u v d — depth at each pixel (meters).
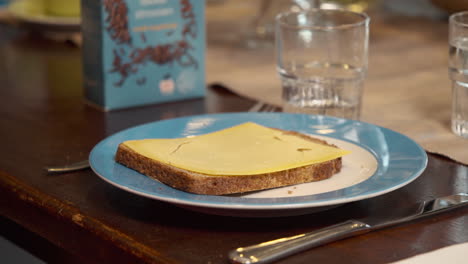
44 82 0.96
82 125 0.80
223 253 0.56
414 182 0.66
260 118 0.73
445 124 0.78
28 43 1.17
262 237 0.57
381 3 1.40
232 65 1.01
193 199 0.56
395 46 1.10
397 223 0.58
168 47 0.86
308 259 0.54
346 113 0.78
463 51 0.72
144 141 0.64
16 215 0.65
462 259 0.56
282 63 0.78
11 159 0.71
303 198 0.57
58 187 0.65
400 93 0.89
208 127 0.71
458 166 0.69
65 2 1.18
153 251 0.56
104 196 0.63
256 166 0.60
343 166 0.64
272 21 1.18
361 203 0.62
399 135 0.67
